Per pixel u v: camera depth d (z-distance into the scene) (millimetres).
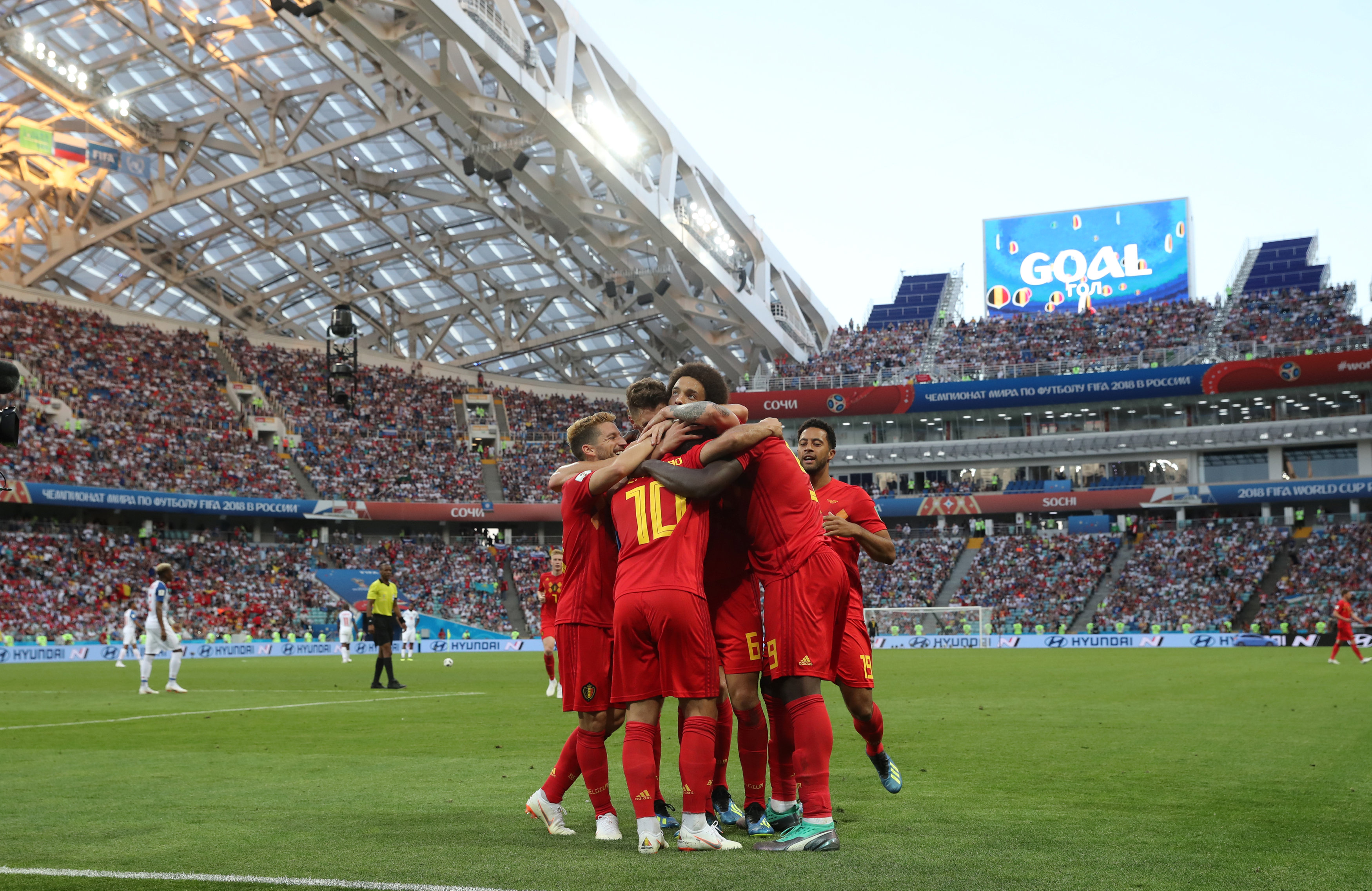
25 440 46000
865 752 8883
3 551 43062
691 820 5055
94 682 23109
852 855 4797
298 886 4207
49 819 5887
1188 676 21219
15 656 37375
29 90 45219
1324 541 51406
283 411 58000
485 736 10719
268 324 66312
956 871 4426
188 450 52031
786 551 5344
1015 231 68375
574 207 48250
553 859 4770
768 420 5371
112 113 46188
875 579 56375
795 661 5203
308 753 9312
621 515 5414
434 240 57656
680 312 58500
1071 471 59781
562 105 41219
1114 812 5949
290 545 53469
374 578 52719
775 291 65312
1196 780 7191
